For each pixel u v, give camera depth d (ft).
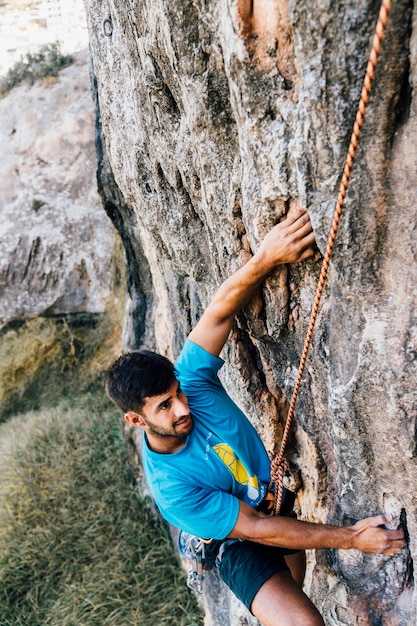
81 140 24.84
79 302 24.63
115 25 8.00
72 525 16.71
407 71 4.08
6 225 24.50
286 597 6.15
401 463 5.40
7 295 24.45
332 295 5.45
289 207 5.36
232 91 5.16
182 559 15.15
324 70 4.25
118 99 8.47
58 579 15.75
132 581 15.26
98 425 20.61
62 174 24.80
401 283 4.77
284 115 4.91
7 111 26.32
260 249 5.54
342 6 3.97
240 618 9.76
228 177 5.90
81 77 26.40
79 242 24.25
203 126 5.81
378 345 5.01
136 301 16.31
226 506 5.84
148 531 16.62
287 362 6.77
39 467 18.78
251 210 5.57
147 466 6.21
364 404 5.36
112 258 23.84
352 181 4.58
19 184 25.02
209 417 6.27
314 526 5.79
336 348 5.57
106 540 16.30
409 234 4.57
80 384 24.08
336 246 4.89
